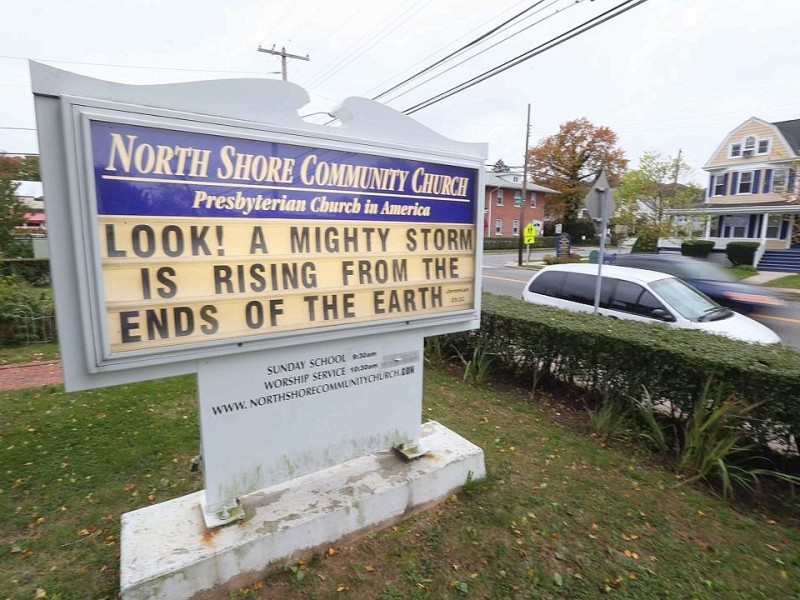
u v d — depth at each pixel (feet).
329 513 9.30
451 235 11.36
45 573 8.91
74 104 6.68
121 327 7.34
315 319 9.30
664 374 13.89
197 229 7.88
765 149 97.81
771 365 12.09
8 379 21.62
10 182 59.41
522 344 18.89
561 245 116.88
